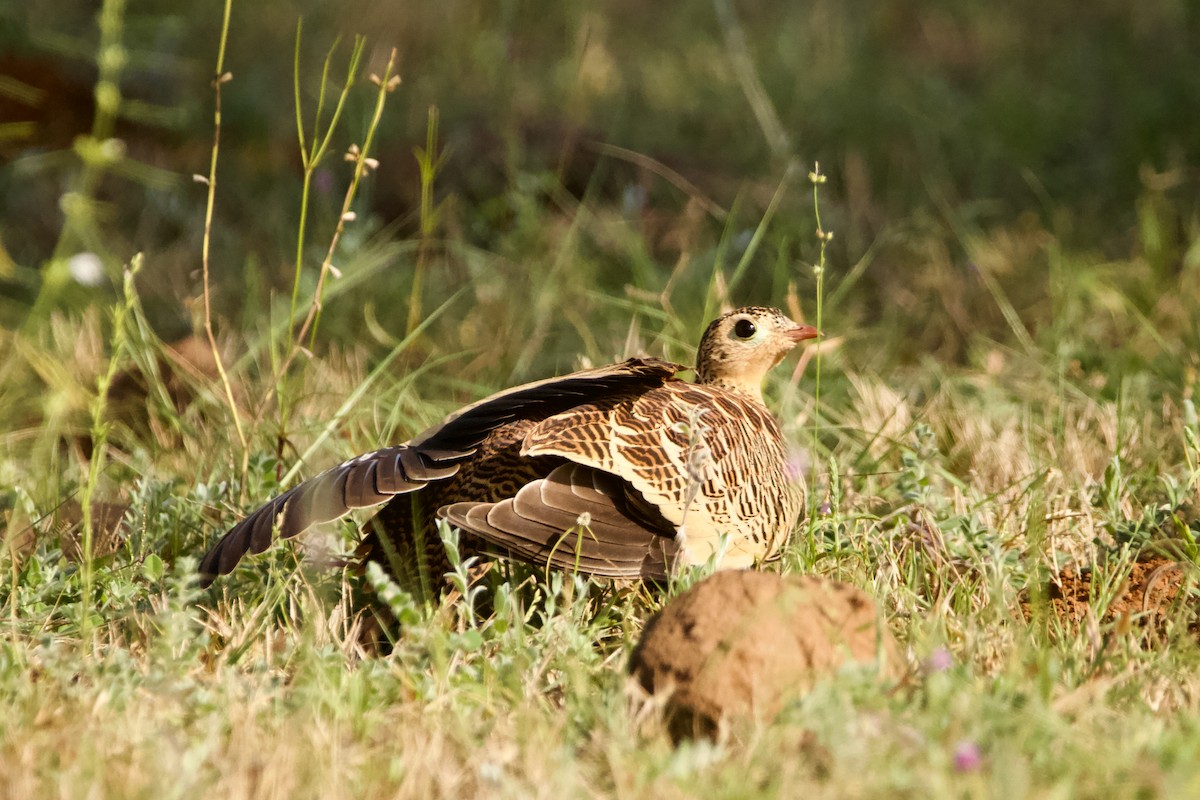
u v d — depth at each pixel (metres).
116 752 6.33
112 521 9.84
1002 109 21.05
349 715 6.70
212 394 11.72
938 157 19.36
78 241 16.28
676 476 8.06
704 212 16.88
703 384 9.77
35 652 7.51
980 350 13.41
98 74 20.02
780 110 21.23
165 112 19.22
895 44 25.22
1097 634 7.38
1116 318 13.71
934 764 5.80
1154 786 5.79
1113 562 8.77
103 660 7.39
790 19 25.36
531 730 6.51
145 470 10.66
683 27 25.27
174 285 15.38
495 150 18.27
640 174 18.00
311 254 15.05
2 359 12.75
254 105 20.16
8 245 16.44
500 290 14.27
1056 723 6.26
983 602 8.35
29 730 6.52
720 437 8.45
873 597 7.94
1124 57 23.14
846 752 5.89
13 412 12.20
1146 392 11.96
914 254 16.06
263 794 6.04
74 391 11.54
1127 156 18.88
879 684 6.42
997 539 8.76
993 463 10.58
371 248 15.26
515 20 23.92
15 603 8.25
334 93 19.88
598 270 15.23
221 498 9.86
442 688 6.94
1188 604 8.28
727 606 6.63
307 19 23.38
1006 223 17.48
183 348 12.80
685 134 20.62
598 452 7.88
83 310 14.23
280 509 7.88
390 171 18.05
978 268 14.35
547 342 13.65
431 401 12.23
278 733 6.54
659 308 13.86
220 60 9.73
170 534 9.39
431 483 8.36
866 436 11.22
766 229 16.14
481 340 13.53
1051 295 14.18
